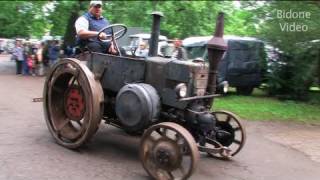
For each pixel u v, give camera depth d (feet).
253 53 47.06
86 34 21.91
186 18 69.56
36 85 47.01
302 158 22.85
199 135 19.47
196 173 19.25
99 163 19.57
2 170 17.90
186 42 48.24
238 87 47.55
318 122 32.78
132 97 18.83
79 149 21.34
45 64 61.67
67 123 22.08
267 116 34.27
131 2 66.74
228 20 63.10
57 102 22.48
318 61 41.75
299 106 39.68
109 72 21.08
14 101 34.30
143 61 19.79
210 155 22.12
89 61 21.91
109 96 21.65
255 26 46.60
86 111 20.27
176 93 18.08
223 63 44.98
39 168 18.42
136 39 44.62
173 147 17.31
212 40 19.16
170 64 18.93
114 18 64.64
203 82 19.04
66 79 22.21
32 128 25.05
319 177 19.83
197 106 19.08
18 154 20.04
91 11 23.11
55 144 21.93
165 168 17.52
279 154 23.35
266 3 45.98
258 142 25.72
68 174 17.94
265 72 47.67
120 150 21.71
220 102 40.22
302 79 42.88
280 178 19.42
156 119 18.85
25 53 60.54
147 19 65.21
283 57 45.11
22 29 66.69
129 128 19.16
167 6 66.54
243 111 35.70
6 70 67.05
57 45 63.21
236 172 19.80
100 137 23.95
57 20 65.87
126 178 17.88
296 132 29.09
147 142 18.01
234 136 21.63
